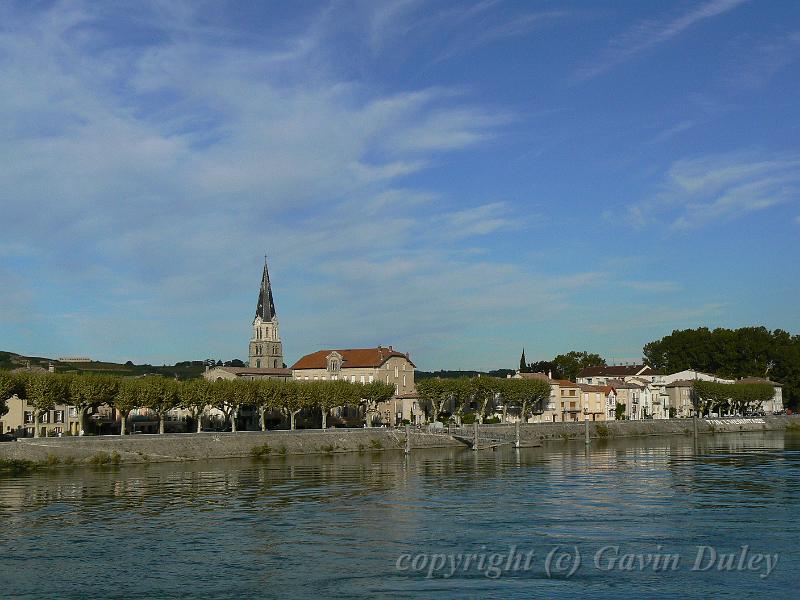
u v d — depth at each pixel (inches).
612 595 1860.2
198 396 5590.6
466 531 2503.7
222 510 2910.9
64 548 2310.5
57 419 6274.6
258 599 1841.8
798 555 2192.4
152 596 1870.1
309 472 4212.6
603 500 3107.8
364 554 2223.2
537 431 7027.6
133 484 3668.8
